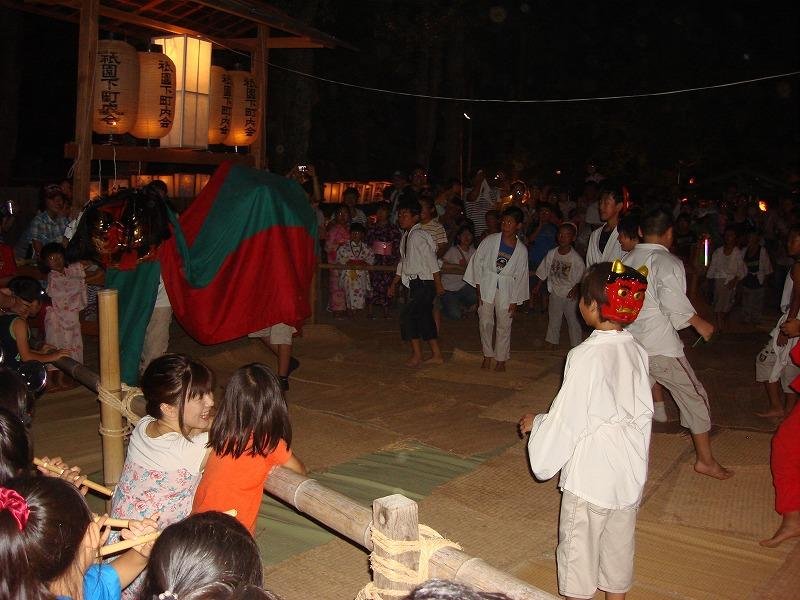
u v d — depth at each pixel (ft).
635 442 11.42
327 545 15.12
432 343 28.84
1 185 48.26
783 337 21.36
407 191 41.55
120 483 11.48
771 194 84.69
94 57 25.32
